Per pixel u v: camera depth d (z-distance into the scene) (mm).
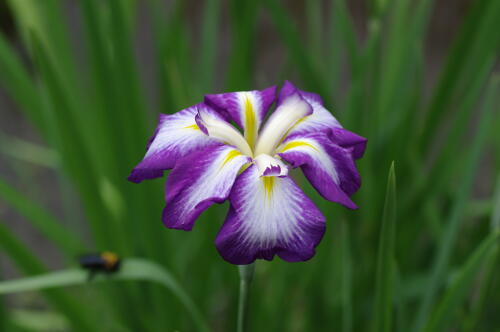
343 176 761
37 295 1733
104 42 986
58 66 1156
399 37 1236
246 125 805
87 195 1026
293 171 1327
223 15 3068
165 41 1126
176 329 1120
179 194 740
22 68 1202
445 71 1103
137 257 1135
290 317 1303
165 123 789
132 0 1228
